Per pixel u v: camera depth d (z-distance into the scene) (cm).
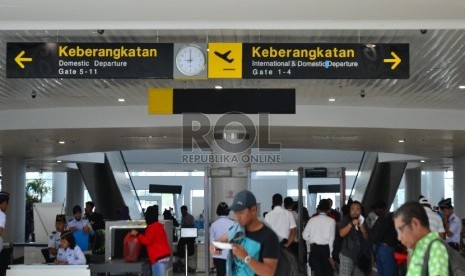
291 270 566
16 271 1027
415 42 1073
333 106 1728
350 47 965
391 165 3234
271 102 1334
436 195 4072
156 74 973
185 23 916
